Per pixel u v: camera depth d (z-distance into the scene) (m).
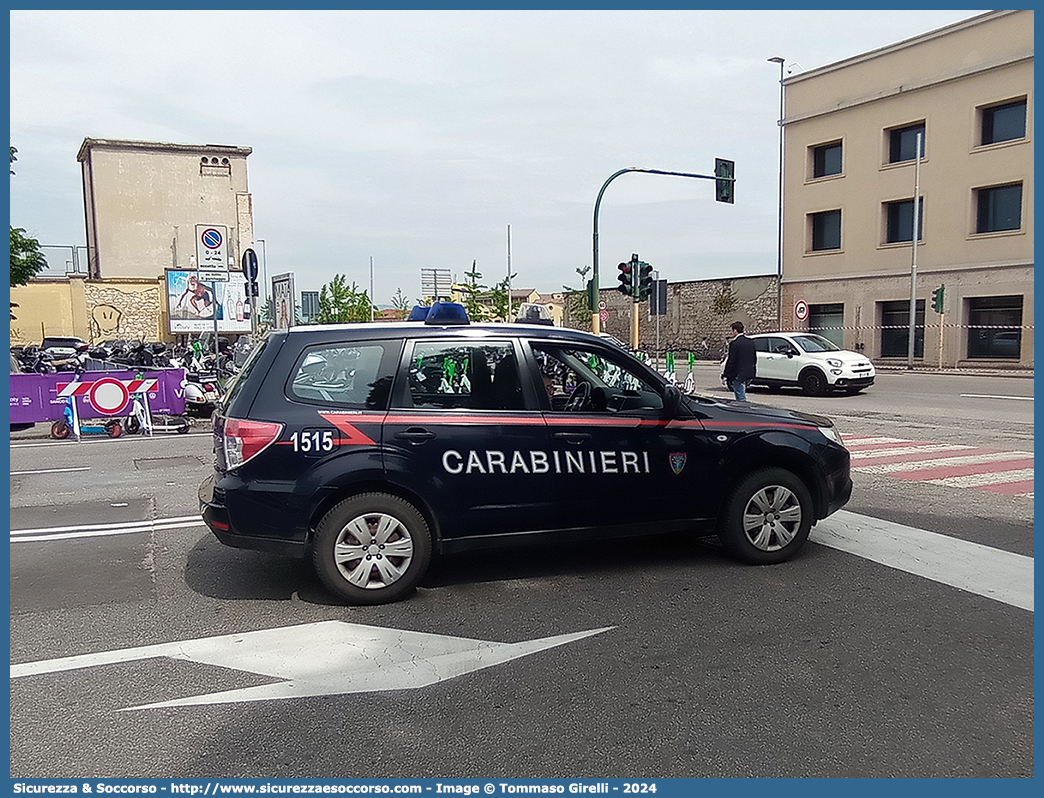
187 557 6.00
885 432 12.63
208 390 15.34
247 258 16.02
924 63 30.41
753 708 3.59
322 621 4.68
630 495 5.36
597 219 20.11
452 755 3.25
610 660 4.10
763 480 5.59
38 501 8.05
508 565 5.71
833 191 34.19
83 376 13.27
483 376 5.19
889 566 5.58
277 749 3.30
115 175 44.62
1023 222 27.77
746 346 14.73
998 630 4.45
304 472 4.82
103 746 3.33
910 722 3.46
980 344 29.56
